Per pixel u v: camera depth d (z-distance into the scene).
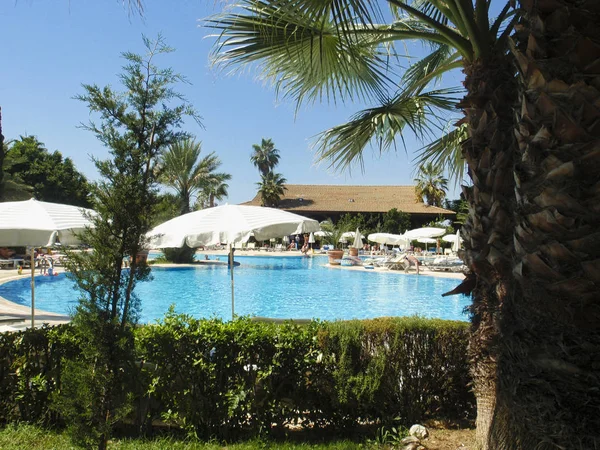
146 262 3.21
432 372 4.43
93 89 2.98
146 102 3.08
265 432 4.21
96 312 3.03
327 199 55.47
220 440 4.19
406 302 16.06
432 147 5.60
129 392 3.23
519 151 2.44
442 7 3.88
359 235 32.78
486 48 3.40
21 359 4.50
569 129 2.12
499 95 3.19
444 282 20.95
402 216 45.00
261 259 33.66
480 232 3.16
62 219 6.29
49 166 38.16
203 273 24.03
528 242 2.31
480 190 3.18
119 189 2.96
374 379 4.21
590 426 2.20
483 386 3.47
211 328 4.41
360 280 21.61
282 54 4.33
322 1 2.96
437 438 4.02
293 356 4.29
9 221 5.93
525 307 2.39
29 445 3.97
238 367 4.32
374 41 4.29
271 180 55.81
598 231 2.11
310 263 30.38
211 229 6.44
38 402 4.48
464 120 3.51
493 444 2.77
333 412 4.29
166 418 4.23
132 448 3.89
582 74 2.12
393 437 4.05
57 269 22.14
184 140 3.23
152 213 3.10
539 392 2.34
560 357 2.24
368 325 4.44
